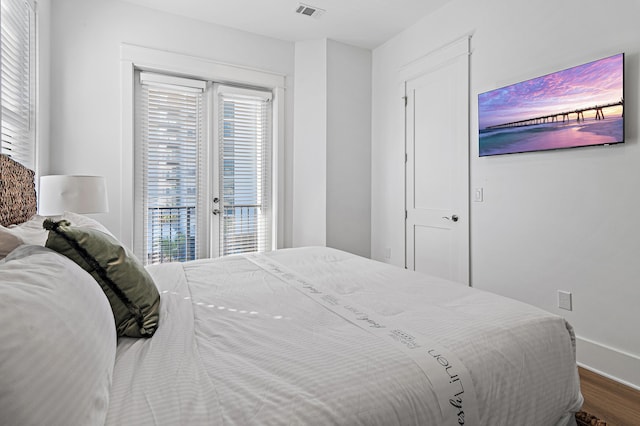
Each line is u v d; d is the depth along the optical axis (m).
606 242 1.89
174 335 0.97
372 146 3.80
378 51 3.70
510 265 2.40
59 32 2.59
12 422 0.42
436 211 3.03
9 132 1.89
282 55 3.50
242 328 1.02
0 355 0.43
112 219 2.79
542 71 2.18
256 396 0.67
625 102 1.80
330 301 1.27
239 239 3.43
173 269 1.75
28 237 1.01
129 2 2.82
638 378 1.76
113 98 2.77
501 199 2.46
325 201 3.53
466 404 0.79
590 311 1.96
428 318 1.08
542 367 0.97
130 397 0.67
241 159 3.43
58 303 0.58
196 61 3.09
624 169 1.82
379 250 3.72
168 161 3.12
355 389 0.71
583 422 1.12
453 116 2.85
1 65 1.73
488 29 2.53
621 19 1.81
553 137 2.08
